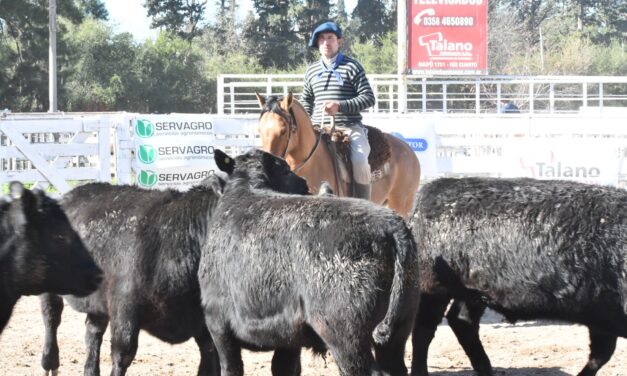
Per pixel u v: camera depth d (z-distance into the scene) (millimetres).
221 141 18672
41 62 51250
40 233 7051
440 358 9578
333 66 11562
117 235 7500
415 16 27953
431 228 7691
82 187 8133
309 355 9680
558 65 62594
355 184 11492
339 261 6102
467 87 45969
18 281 7066
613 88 51406
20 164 20344
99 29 60438
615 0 74562
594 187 7410
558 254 7160
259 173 7336
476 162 19531
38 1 50938
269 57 67812
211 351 7734
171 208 7500
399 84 27266
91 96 57781
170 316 7406
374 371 6066
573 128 20156
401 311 6172
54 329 8719
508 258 7336
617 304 7129
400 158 12688
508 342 10266
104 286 7562
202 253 7047
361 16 71125
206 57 68062
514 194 7484
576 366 9164
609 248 7113
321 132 11156
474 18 27953
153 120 18078
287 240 6367
